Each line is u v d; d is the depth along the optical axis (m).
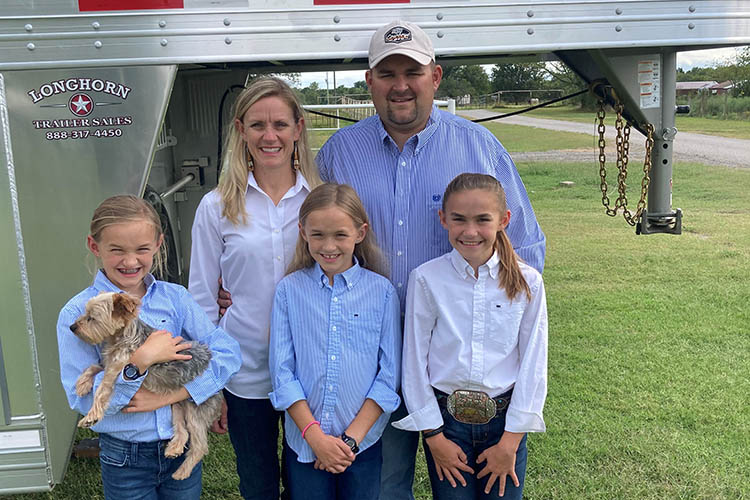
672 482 2.96
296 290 2.04
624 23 2.23
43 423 2.35
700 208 10.17
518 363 2.05
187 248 4.27
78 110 2.16
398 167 2.17
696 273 6.75
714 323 5.23
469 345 2.00
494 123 26.11
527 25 2.20
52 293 2.28
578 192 11.81
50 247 2.24
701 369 4.30
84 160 2.19
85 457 3.23
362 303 2.03
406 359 2.06
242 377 2.16
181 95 4.02
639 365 4.37
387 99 2.07
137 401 1.82
